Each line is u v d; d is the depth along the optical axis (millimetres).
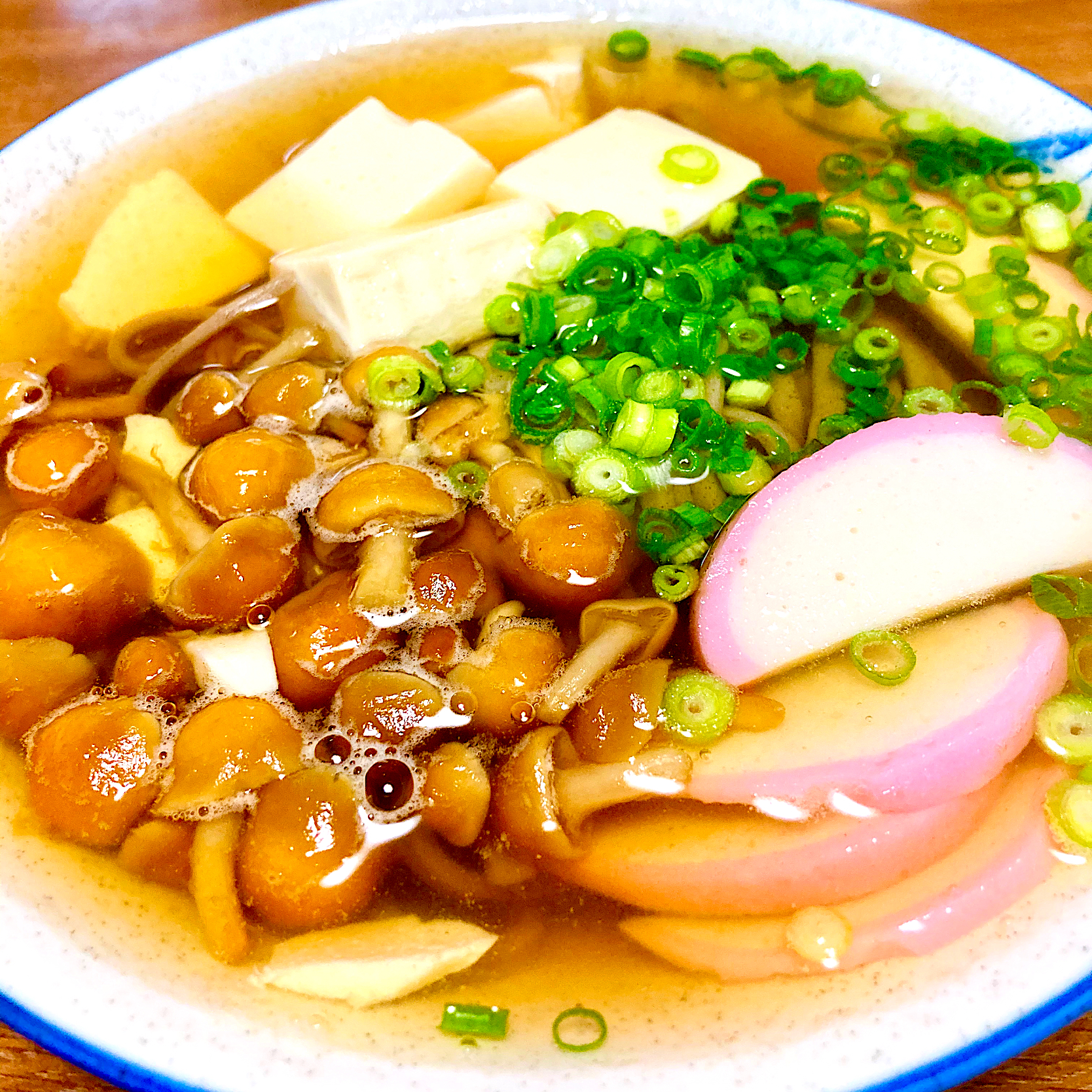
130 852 190
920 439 219
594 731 198
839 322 235
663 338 225
